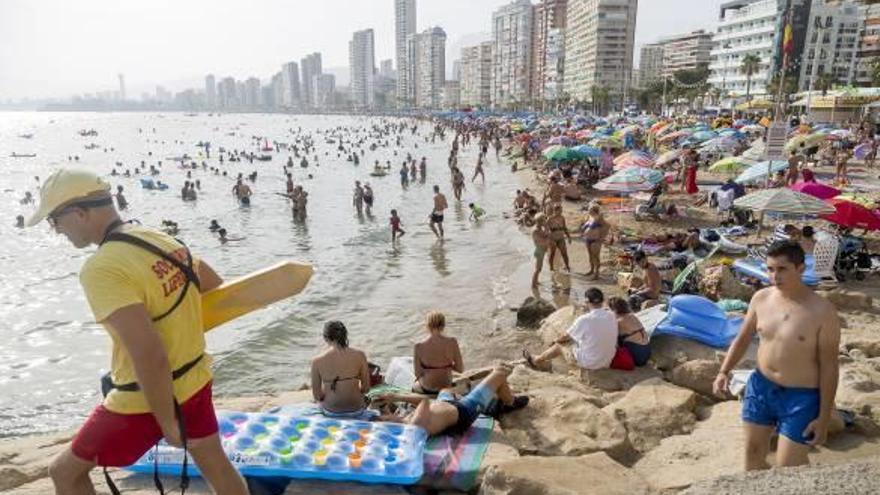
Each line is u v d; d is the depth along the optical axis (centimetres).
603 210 2198
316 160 5441
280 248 2091
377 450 442
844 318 989
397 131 11888
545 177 3269
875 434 529
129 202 3294
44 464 462
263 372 1015
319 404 589
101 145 8806
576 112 13575
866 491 243
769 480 260
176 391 244
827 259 1198
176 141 9712
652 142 4259
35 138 10812
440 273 1614
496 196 3048
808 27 9850
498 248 1877
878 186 2403
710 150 3278
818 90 8275
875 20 9744
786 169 2248
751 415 394
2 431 869
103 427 251
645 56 19338
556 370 818
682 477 469
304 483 418
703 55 15612
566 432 547
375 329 1191
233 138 10581
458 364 696
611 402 669
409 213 2709
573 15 15512
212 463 264
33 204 3394
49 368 1092
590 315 766
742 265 1227
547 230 1436
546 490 409
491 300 1327
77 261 1998
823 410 358
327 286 1518
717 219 1983
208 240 2267
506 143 6669
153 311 234
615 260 1555
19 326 1325
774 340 376
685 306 864
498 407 570
